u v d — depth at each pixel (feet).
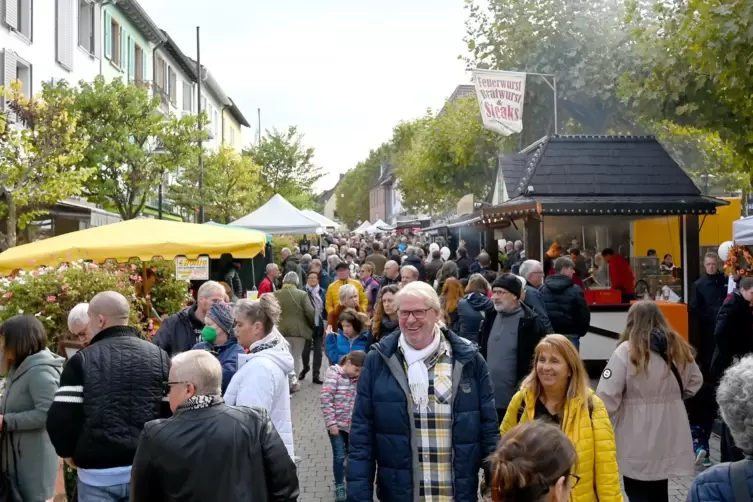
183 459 10.79
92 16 79.36
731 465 8.96
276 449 11.47
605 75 77.36
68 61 70.59
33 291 26.02
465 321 24.52
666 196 41.60
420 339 13.53
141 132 63.87
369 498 13.37
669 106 46.50
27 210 49.37
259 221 69.15
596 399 13.56
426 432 13.37
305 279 66.08
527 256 42.78
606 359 40.37
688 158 82.23
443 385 13.47
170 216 105.91
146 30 98.99
